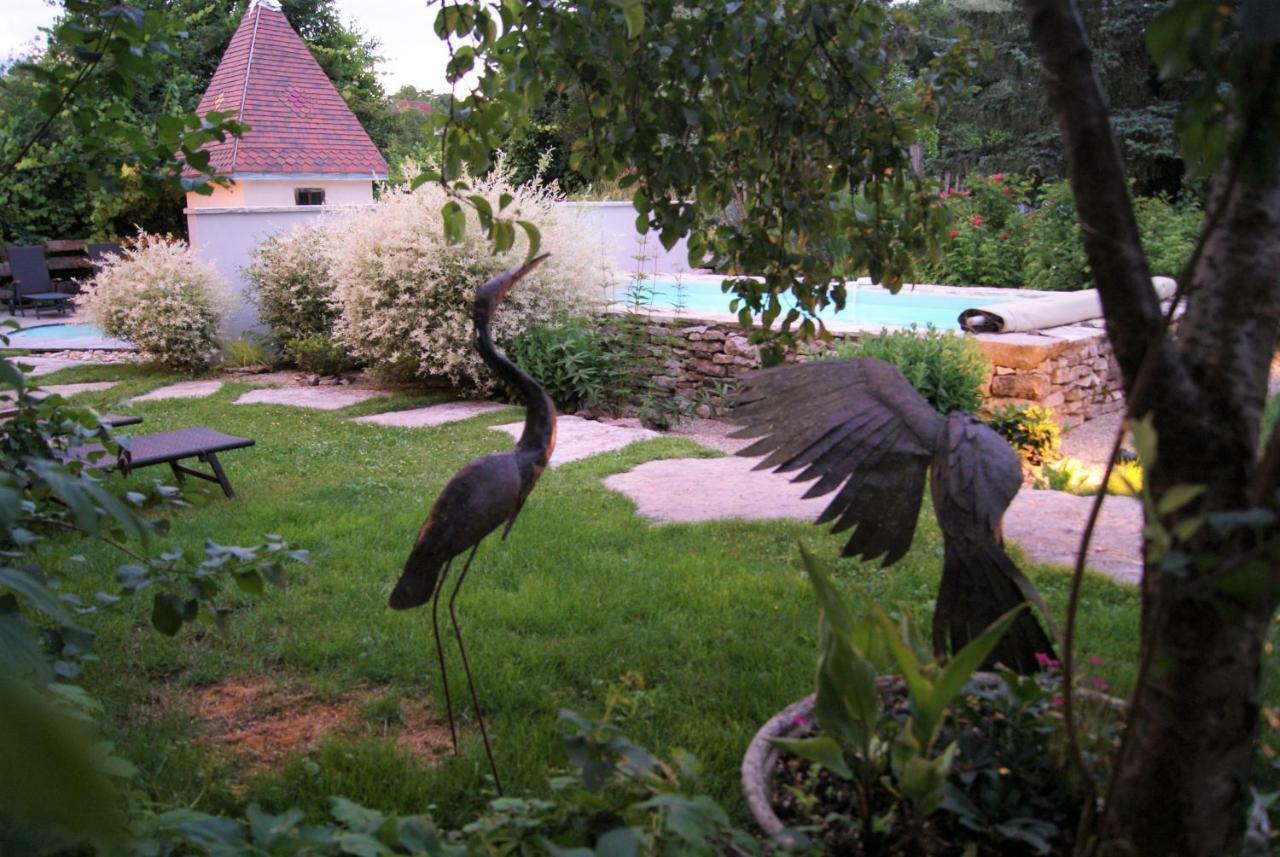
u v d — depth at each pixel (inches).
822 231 157.6
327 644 175.5
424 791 128.3
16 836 40.3
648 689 156.6
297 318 498.6
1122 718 92.5
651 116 136.7
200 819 67.9
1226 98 71.0
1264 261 63.3
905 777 82.3
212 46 985.5
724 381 416.2
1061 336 374.3
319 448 333.4
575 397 404.8
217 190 684.1
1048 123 831.1
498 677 161.9
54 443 133.0
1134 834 68.4
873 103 149.1
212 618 115.0
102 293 483.8
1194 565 61.5
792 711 101.7
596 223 538.3
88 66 114.3
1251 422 63.5
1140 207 628.1
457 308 411.2
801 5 139.9
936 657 96.0
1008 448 97.0
